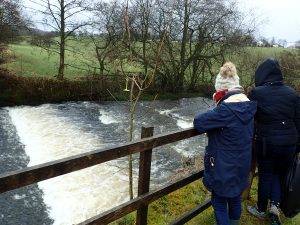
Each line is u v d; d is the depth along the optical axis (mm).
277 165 4262
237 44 29000
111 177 13648
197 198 5668
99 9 27250
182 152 17172
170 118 24234
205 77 33969
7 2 28328
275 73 4023
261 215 4672
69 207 11758
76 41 30000
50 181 13430
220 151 3434
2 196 12516
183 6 28797
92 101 27969
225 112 3361
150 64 26672
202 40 30500
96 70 30594
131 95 6754
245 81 24844
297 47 28797
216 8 29359
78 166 2646
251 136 3502
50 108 25062
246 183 3572
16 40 30172
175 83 31734
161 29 26094
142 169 3449
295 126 4059
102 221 3051
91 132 20000
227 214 3643
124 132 20391
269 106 3941
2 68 27516
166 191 3717
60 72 28812
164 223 4887
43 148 17297
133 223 5219
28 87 26125
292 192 4113
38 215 11523
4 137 18734
